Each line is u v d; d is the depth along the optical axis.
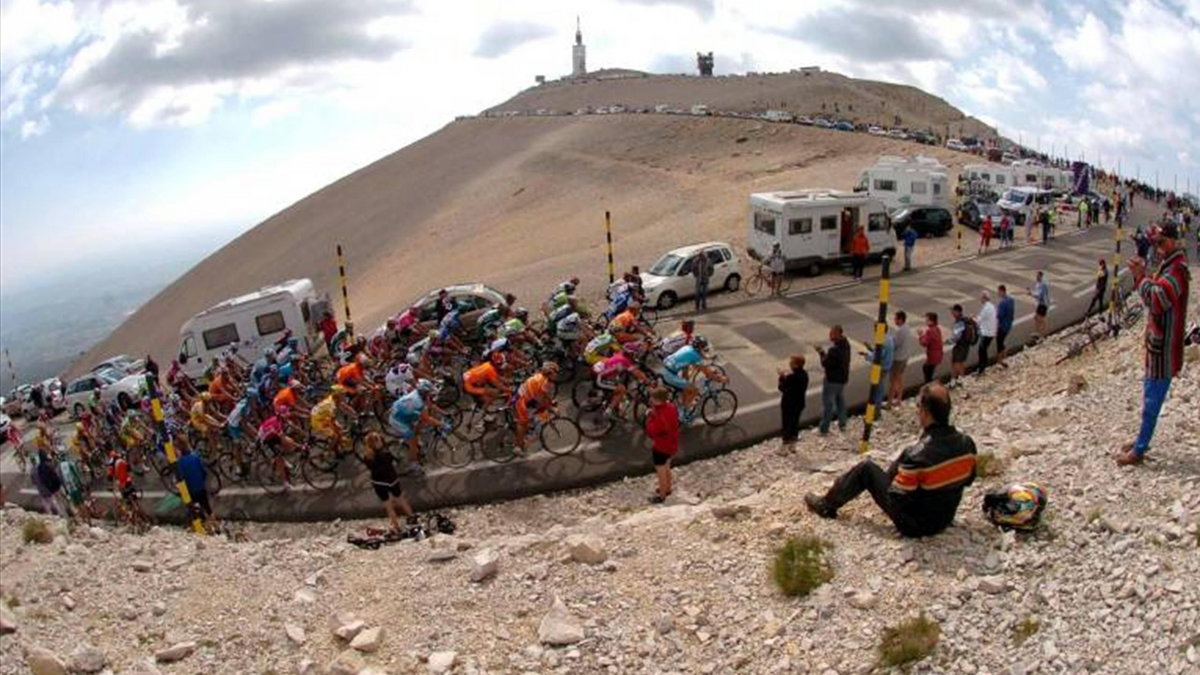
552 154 95.62
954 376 18.02
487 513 14.06
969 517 8.09
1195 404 9.63
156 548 10.88
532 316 28.31
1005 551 7.30
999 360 18.97
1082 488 8.15
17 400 35.66
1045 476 8.72
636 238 44.72
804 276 30.53
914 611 6.71
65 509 17.92
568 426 17.09
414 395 15.55
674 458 15.14
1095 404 11.35
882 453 11.44
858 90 145.38
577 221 66.25
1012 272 29.69
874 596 7.00
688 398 16.25
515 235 69.19
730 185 64.00
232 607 8.58
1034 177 50.88
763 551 8.34
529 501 14.38
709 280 27.73
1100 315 21.91
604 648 7.01
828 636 6.70
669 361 16.08
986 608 6.56
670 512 10.34
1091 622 6.08
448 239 77.44
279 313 28.77
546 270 38.25
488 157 107.44
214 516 15.79
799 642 6.71
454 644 7.34
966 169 52.03
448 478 15.45
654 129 94.06
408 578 8.82
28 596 9.00
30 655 7.25
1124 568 6.57
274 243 98.06
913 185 40.38
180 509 17.02
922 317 23.98
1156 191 64.50
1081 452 9.14
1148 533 6.94
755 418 16.78
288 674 7.12
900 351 16.48
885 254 12.55
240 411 17.47
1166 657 5.45
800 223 29.84
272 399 18.78
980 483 8.91
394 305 49.59
